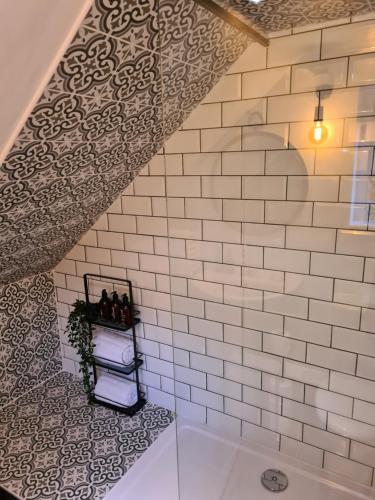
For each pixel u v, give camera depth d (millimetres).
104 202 1846
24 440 1879
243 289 1686
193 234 1752
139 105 1255
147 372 2098
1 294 2021
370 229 1354
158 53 1090
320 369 1588
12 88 873
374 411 1512
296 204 1472
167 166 1724
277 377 1702
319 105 1346
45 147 1119
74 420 2016
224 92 1504
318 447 1676
